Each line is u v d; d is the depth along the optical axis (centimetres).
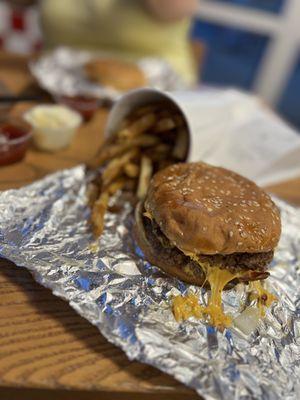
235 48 105
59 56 52
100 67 48
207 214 22
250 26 92
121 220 28
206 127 33
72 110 40
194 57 67
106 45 62
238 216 22
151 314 21
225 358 19
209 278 22
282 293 24
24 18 67
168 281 23
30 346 19
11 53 52
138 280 23
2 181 30
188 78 58
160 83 52
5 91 41
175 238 22
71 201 28
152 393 19
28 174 31
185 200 23
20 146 32
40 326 20
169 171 26
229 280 22
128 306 21
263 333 21
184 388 19
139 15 60
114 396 19
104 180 29
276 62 95
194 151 31
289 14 88
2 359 18
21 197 27
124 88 48
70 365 19
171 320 21
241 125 41
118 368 19
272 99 101
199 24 99
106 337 19
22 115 35
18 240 23
